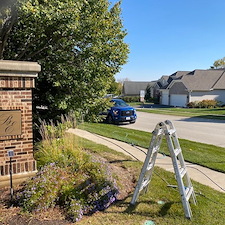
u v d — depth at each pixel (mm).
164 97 38969
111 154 6352
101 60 7289
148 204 3641
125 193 4008
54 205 3496
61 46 6984
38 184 3691
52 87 7449
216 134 11172
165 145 7758
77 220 3188
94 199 3547
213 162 6016
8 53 7078
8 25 6031
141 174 3564
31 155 4391
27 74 4188
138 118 18719
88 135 9570
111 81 8375
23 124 4277
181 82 33656
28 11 5090
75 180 3924
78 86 7035
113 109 14703
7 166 4148
